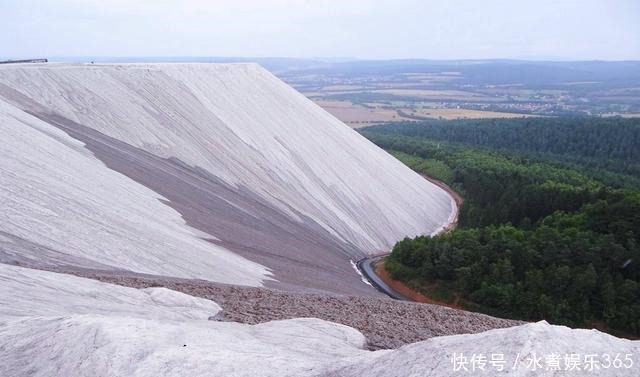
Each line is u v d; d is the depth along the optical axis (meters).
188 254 27.33
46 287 14.84
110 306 14.27
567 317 34.25
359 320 17.41
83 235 24.11
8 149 28.33
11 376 9.41
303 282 31.00
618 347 8.17
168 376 8.96
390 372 8.20
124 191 32.56
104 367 9.16
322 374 8.82
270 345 11.70
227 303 17.95
